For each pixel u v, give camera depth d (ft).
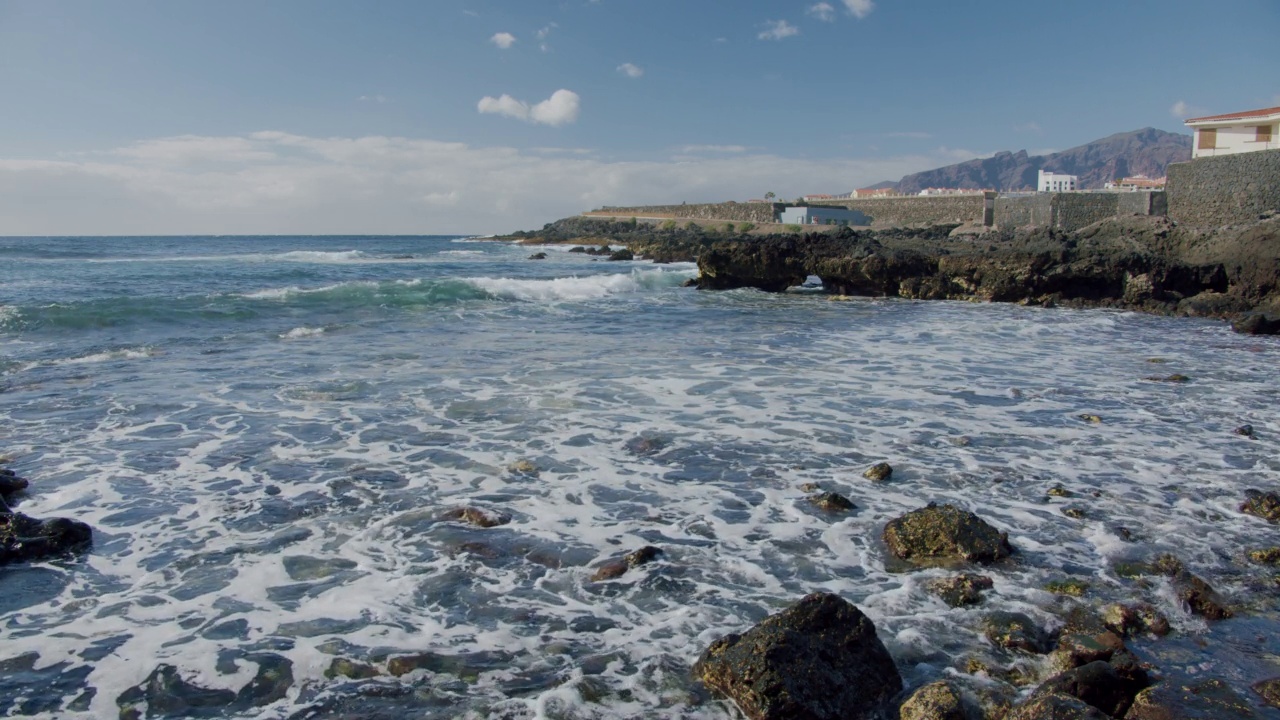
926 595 16.26
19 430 27.55
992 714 12.33
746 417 31.14
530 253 215.10
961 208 236.63
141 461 24.47
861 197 303.89
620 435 28.19
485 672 13.25
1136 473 24.68
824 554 18.31
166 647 13.88
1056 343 54.54
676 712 12.26
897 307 81.10
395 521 19.86
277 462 24.56
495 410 31.55
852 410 32.63
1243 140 132.57
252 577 16.69
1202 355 49.70
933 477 24.06
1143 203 147.43
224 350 44.37
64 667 13.19
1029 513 21.11
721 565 17.63
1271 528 20.21
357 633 14.47
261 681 12.89
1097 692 12.49
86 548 18.03
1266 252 76.43
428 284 77.66
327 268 116.47
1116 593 16.46
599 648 14.08
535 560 17.75
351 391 34.58
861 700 12.57
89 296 66.85
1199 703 12.16
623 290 98.78
